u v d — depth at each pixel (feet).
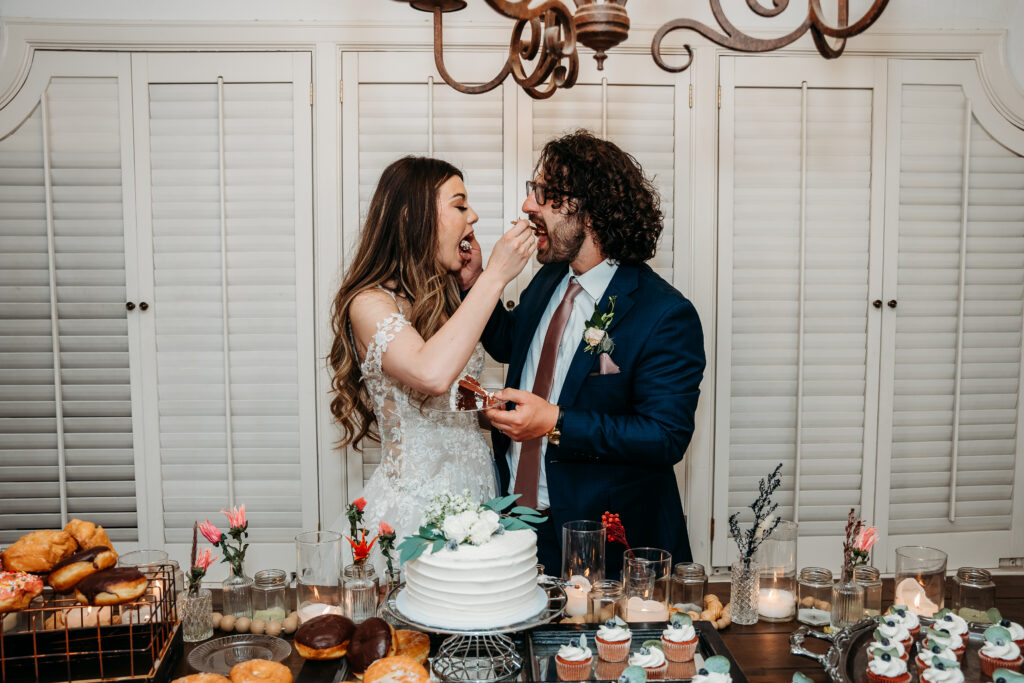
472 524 4.70
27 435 9.32
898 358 9.68
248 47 8.93
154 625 4.63
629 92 9.15
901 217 9.50
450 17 8.95
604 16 4.04
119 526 9.49
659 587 5.30
